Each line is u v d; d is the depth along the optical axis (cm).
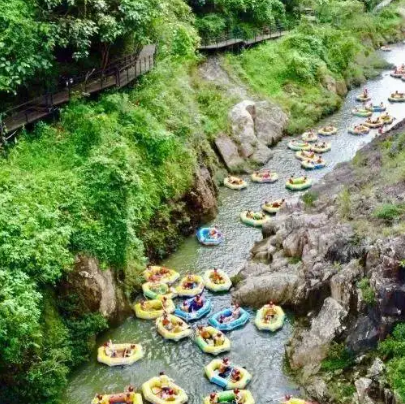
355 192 3241
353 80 6366
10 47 2864
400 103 5897
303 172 4444
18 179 2702
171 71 4344
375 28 7894
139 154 3375
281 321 2822
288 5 6781
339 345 2472
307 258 2953
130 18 3412
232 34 5606
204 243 3494
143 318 2877
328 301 2614
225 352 2691
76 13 3266
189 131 3931
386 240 2562
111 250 2783
